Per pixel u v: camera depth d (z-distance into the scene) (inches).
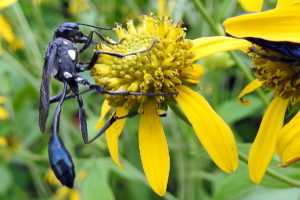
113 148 5.1
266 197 6.3
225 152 4.7
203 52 4.9
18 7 7.7
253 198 6.3
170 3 7.0
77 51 5.3
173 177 7.6
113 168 6.7
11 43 8.5
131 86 4.9
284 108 4.7
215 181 6.8
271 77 4.7
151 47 4.9
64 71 5.2
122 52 5.0
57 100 5.2
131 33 5.2
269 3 7.3
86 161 6.8
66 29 5.3
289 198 6.3
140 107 5.0
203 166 7.3
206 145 4.7
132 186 7.5
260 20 4.1
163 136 4.9
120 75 5.0
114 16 7.6
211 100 7.0
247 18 4.1
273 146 4.6
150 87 5.0
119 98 5.0
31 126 8.2
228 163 4.7
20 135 8.2
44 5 9.2
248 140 8.0
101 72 5.0
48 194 8.3
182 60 4.9
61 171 4.8
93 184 6.1
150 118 5.0
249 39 4.2
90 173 6.3
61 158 4.8
